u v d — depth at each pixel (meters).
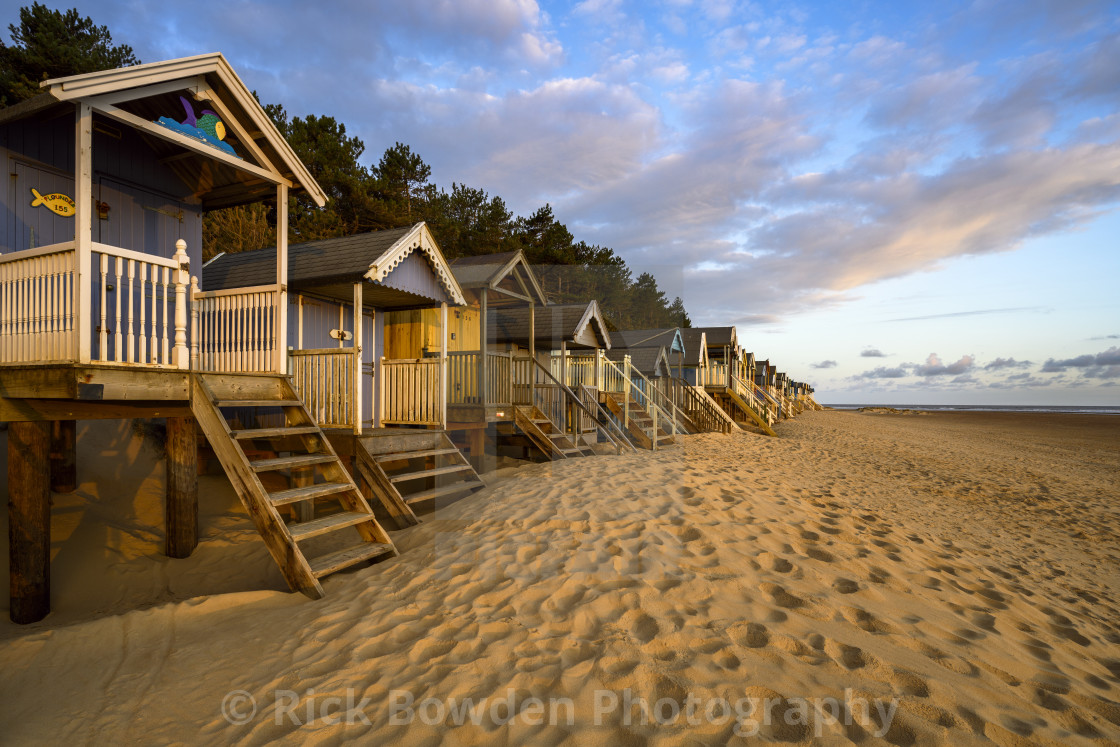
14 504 4.61
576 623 3.11
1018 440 26.53
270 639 3.56
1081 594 5.03
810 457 13.03
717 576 3.82
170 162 7.19
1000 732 2.34
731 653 2.83
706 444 12.72
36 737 2.67
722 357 23.64
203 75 5.60
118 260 4.70
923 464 14.05
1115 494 11.72
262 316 6.32
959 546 6.13
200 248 7.72
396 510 6.31
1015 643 3.44
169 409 5.46
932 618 3.66
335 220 18.09
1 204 5.98
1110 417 62.06
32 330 4.71
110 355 6.49
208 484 7.88
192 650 3.50
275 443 6.29
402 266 7.62
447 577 3.95
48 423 4.79
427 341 8.41
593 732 2.28
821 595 3.76
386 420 8.17
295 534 4.69
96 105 4.77
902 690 2.60
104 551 5.80
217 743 2.51
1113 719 2.61
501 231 18.47
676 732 2.26
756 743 2.20
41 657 3.49
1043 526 8.28
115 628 3.86
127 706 2.89
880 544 5.38
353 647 3.20
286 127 19.05
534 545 2.69
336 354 6.97
